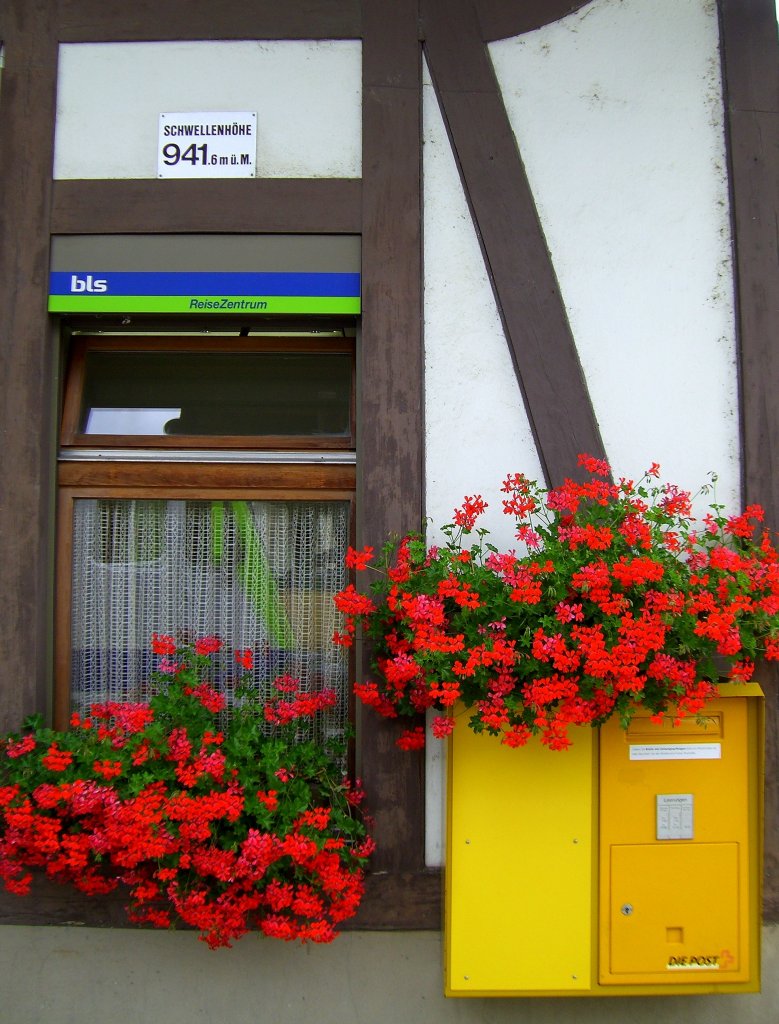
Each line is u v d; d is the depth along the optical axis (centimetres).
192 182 260
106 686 271
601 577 205
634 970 234
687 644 210
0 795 224
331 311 258
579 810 235
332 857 225
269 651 272
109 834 213
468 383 256
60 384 269
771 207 258
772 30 263
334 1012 249
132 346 274
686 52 264
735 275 258
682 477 255
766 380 254
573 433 253
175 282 259
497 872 234
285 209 259
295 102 262
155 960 251
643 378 257
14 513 254
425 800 250
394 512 252
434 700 229
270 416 274
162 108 263
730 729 235
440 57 262
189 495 269
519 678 214
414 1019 249
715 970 235
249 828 223
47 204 260
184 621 273
